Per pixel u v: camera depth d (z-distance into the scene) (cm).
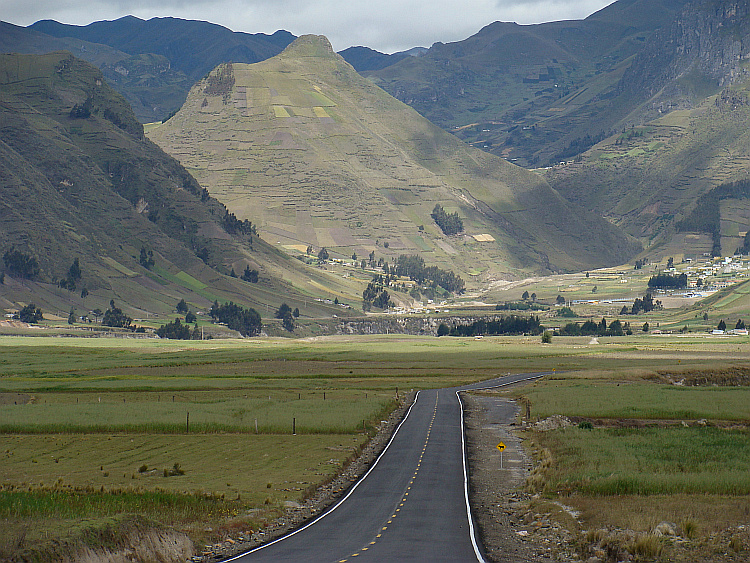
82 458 9075
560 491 6962
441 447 9656
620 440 9812
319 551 5153
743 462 8269
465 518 6112
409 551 5109
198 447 9706
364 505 6606
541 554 5122
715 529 5528
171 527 5666
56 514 5828
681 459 8425
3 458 9144
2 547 4791
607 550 5128
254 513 6322
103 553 4966
